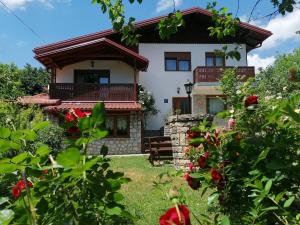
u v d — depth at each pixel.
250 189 1.92
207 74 20.16
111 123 17.39
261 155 1.79
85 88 17.73
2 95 9.33
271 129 2.11
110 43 17.28
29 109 8.24
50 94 17.48
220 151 2.12
